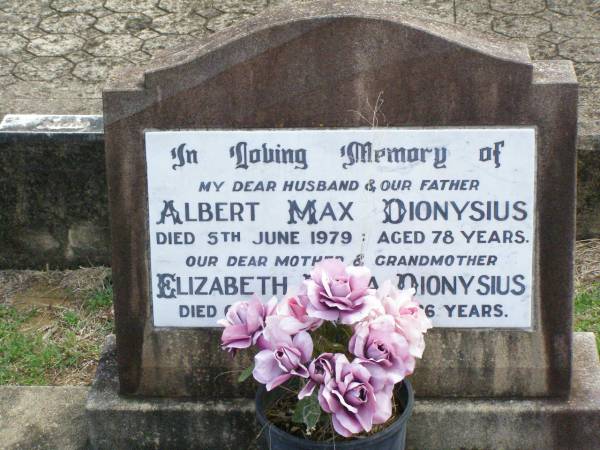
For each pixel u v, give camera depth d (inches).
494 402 64.4
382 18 59.0
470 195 61.4
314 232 62.4
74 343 77.9
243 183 61.9
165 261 63.3
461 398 64.7
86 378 74.4
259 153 61.4
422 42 59.2
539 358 63.7
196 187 62.1
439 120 60.4
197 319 64.2
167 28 114.0
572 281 62.5
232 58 59.9
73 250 87.0
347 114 60.6
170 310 64.1
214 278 63.4
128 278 63.7
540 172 61.0
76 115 87.7
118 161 61.9
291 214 62.2
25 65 107.0
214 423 65.0
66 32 113.8
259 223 62.5
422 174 61.2
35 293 84.6
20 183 85.0
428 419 64.3
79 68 106.4
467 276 62.7
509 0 117.5
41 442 67.2
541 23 112.3
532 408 63.9
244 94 60.5
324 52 59.6
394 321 54.6
